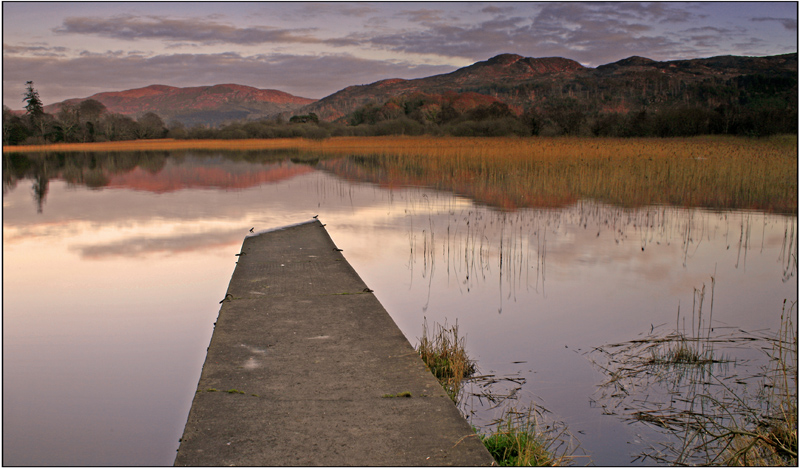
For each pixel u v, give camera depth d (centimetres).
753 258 728
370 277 643
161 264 716
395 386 340
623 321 497
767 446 305
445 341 425
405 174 1877
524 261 712
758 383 377
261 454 265
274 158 3066
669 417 335
